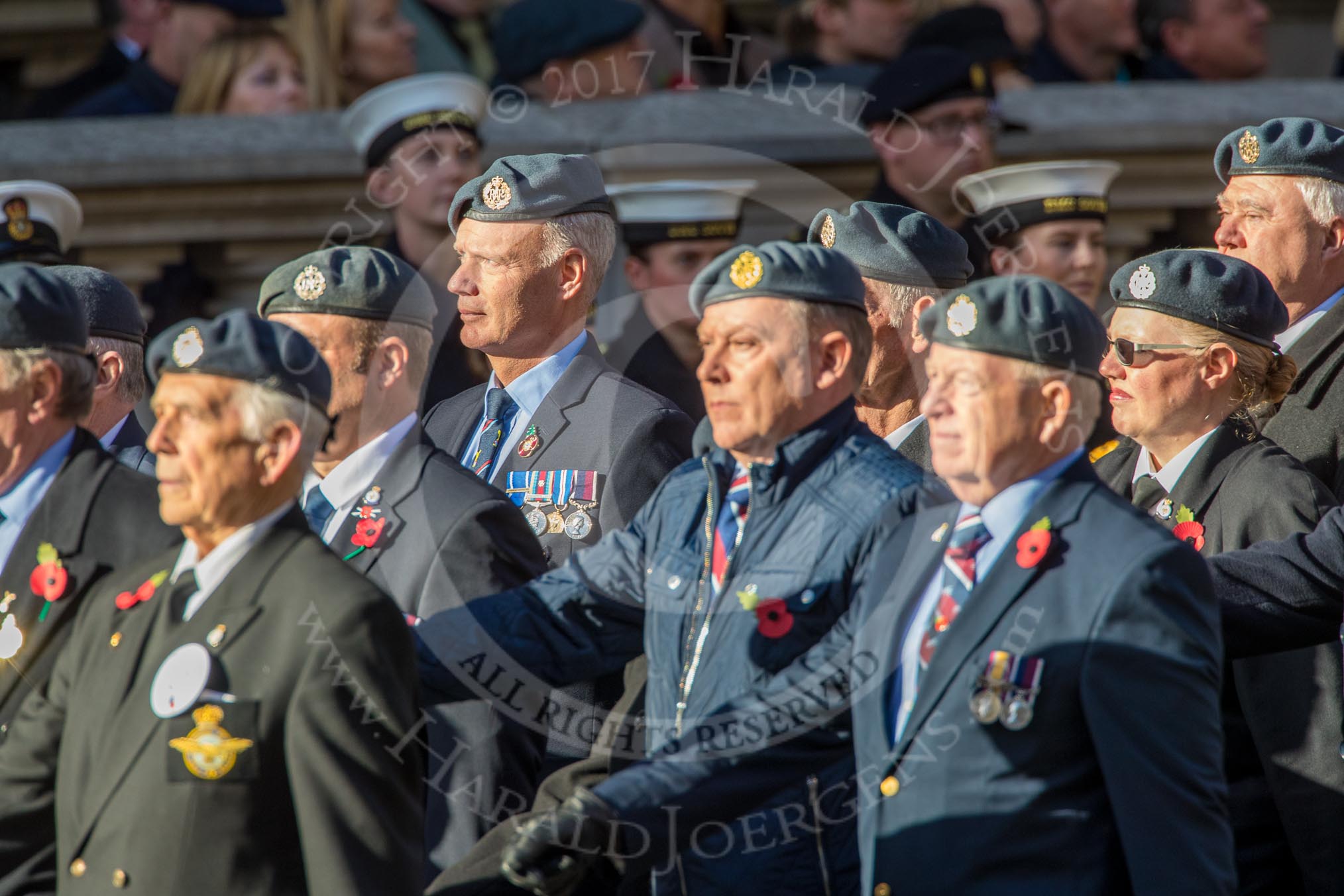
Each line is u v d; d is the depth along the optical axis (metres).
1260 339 14.32
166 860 11.43
